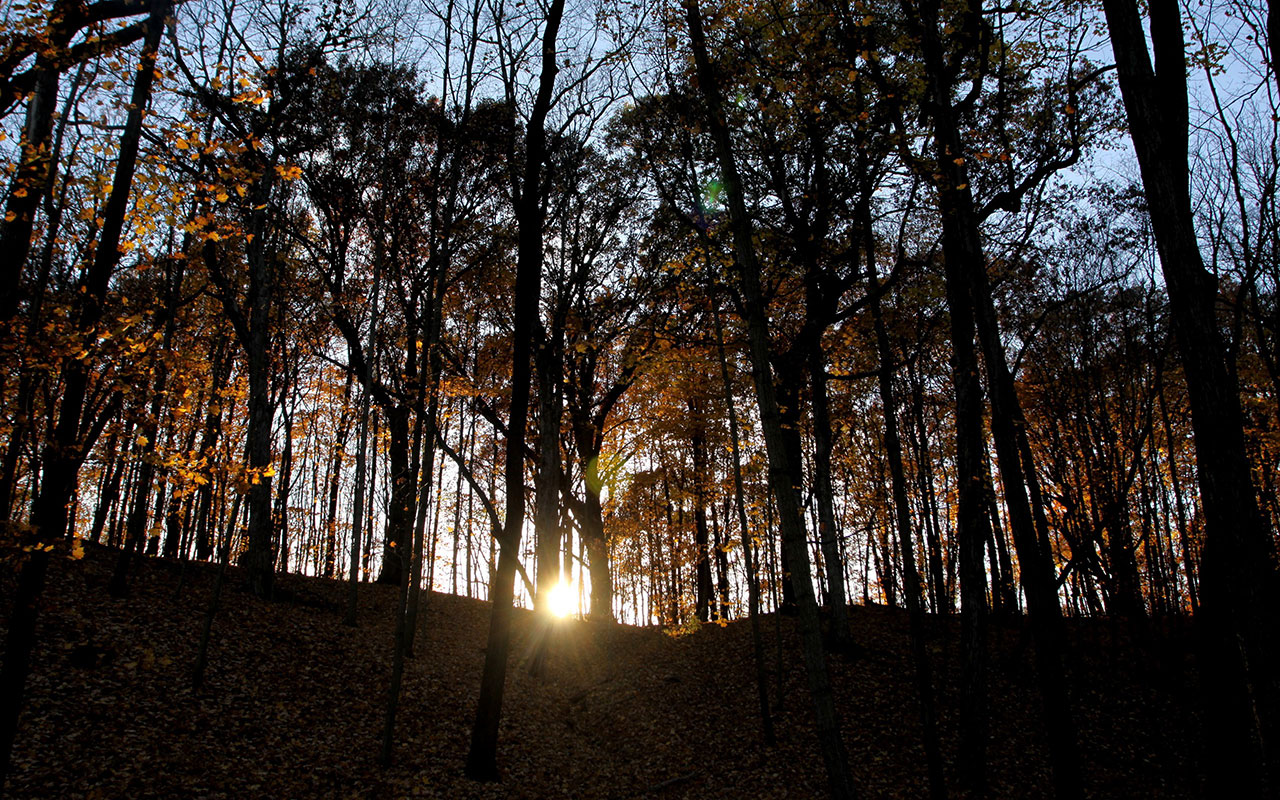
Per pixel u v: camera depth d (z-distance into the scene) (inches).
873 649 645.9
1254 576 192.7
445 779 377.1
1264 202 484.4
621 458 891.4
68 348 214.7
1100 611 855.7
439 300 477.4
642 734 528.7
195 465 292.7
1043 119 415.8
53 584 498.3
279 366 875.4
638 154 570.3
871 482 869.8
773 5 324.5
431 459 559.5
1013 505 307.7
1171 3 222.2
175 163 267.0
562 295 727.1
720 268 462.0
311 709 430.6
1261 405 579.5
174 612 516.1
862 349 674.2
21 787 273.4
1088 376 695.1
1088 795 404.2
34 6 226.1
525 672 648.4
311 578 841.5
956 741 467.2
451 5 456.8
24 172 228.8
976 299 325.4
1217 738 303.3
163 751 331.0
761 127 484.7
